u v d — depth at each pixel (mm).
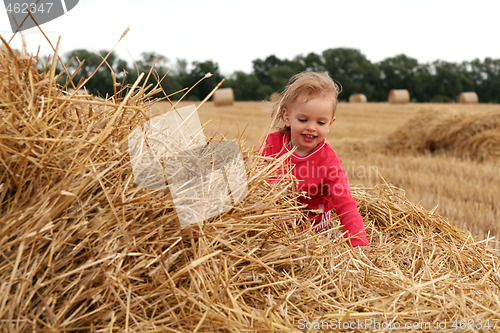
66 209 1456
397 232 2555
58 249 1413
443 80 75438
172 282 1454
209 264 1602
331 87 2602
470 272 2125
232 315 1487
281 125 2857
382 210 2701
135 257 1500
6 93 1535
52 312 1301
